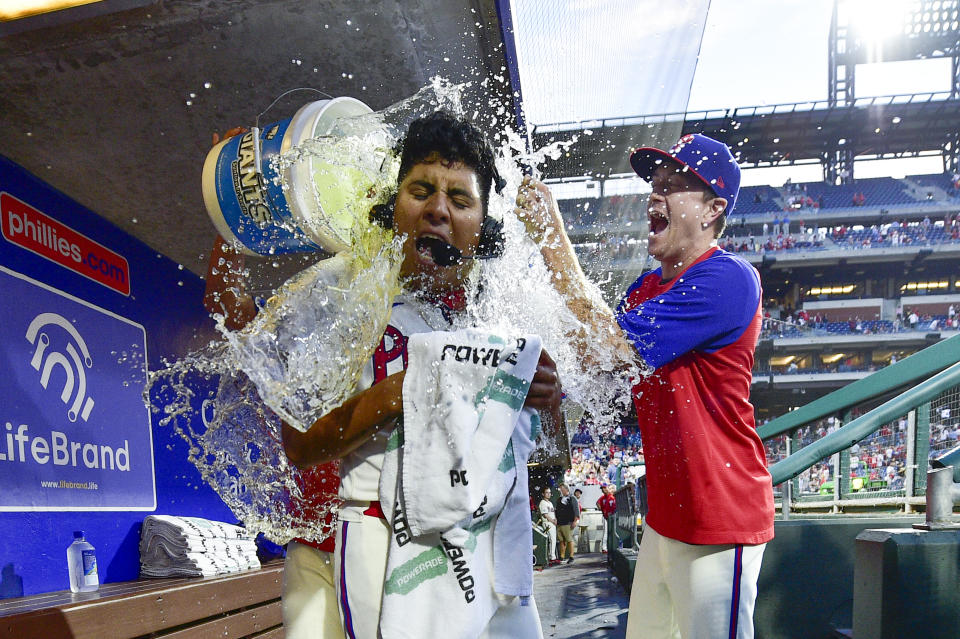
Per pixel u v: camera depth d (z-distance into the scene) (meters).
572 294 1.28
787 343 43.66
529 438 1.06
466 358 0.96
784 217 44.97
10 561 2.42
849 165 46.03
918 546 2.08
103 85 2.15
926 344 42.50
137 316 3.39
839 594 3.02
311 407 0.91
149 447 3.37
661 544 1.80
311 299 0.97
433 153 1.01
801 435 4.57
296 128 1.63
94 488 2.92
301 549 1.16
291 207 1.49
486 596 0.99
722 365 1.66
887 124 43.28
